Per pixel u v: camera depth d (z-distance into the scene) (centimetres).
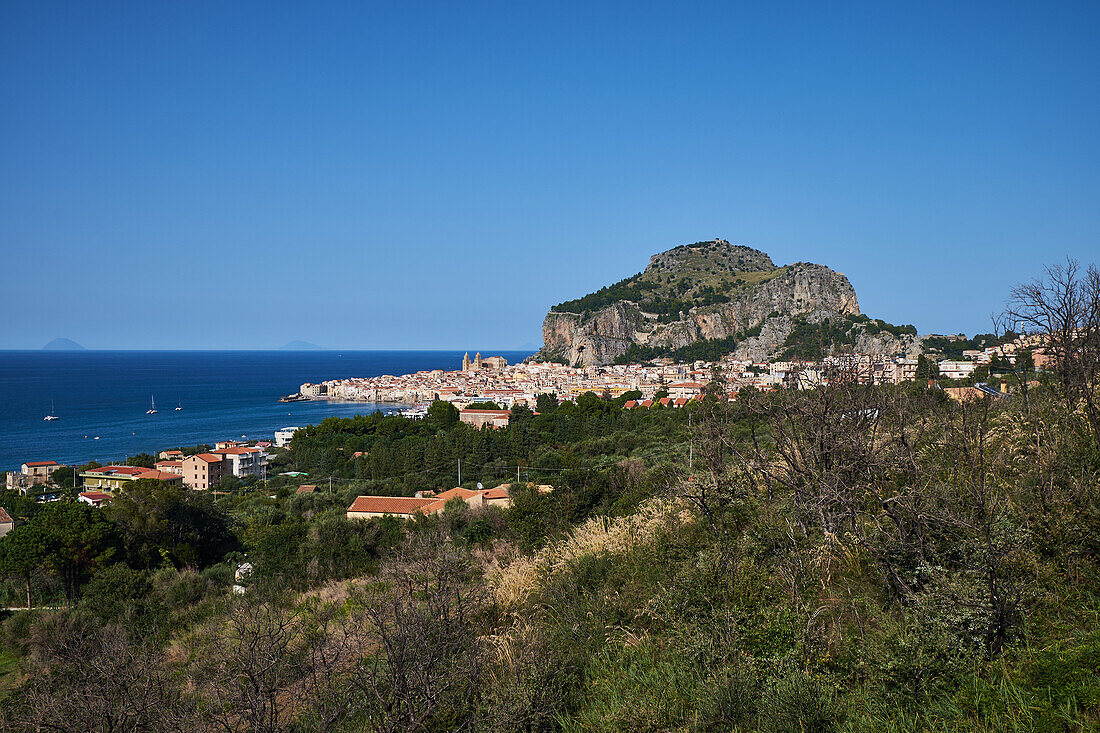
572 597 959
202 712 812
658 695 648
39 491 7181
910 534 737
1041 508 716
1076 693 476
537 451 6347
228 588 2178
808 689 553
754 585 762
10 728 847
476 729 651
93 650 971
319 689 746
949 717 512
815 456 865
